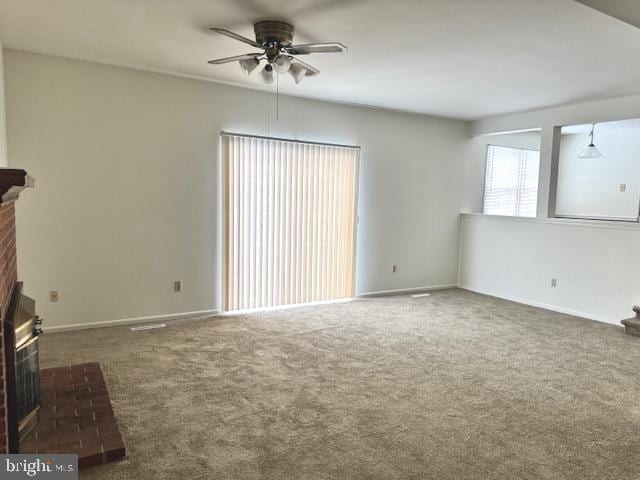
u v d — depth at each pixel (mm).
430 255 6574
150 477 2045
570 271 5285
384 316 4973
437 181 6523
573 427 2600
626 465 2234
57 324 4094
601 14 2691
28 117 3811
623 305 4793
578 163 8500
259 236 4980
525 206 7680
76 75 3969
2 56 3531
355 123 5645
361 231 5871
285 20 2908
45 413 2486
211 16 2895
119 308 4359
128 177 4289
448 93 4883
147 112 4316
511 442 2420
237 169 4785
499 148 7184
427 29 3014
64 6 2773
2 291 1925
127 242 4340
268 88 4805
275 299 5168
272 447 2312
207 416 2619
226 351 3719
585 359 3738
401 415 2693
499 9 2660
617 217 7895
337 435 2445
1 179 1586
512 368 3502
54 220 3994
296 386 3066
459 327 4613
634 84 4355
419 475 2105
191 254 4676
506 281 6086
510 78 4215
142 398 2830
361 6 2664
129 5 2746
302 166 5219
